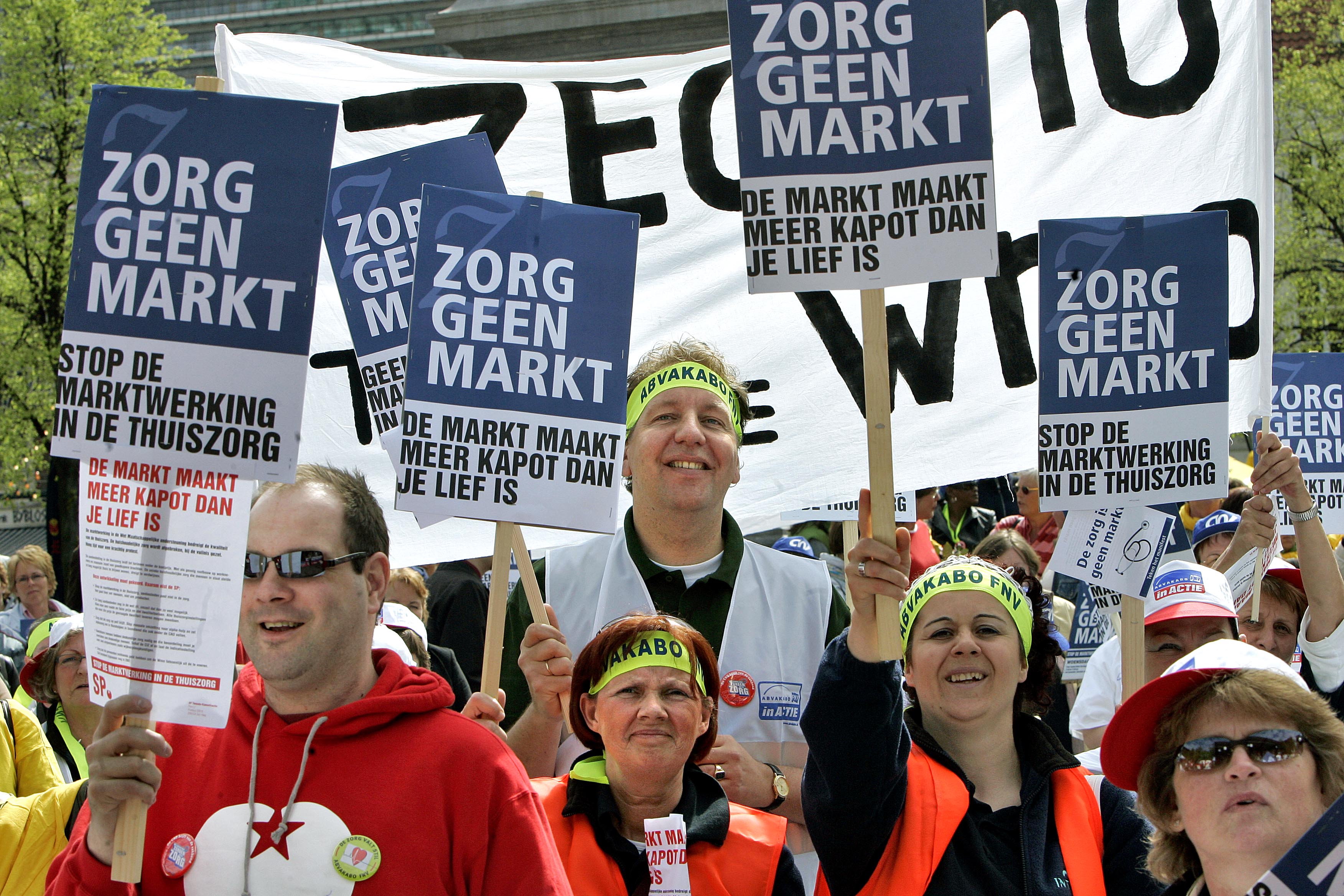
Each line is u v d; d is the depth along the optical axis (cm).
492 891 229
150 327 242
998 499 1030
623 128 484
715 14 1409
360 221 386
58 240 2652
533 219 316
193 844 229
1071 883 287
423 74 485
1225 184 476
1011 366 472
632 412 376
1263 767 221
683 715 299
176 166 244
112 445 240
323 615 234
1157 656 401
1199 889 238
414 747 234
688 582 375
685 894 287
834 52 278
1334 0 2506
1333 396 522
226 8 4366
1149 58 483
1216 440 352
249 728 239
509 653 377
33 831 314
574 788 306
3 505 2891
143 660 233
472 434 309
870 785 275
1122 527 359
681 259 481
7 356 2600
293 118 247
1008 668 314
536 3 1440
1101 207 480
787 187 277
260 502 242
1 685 464
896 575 258
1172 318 354
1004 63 490
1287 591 439
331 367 448
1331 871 185
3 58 2728
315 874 222
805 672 368
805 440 467
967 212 275
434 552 441
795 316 473
